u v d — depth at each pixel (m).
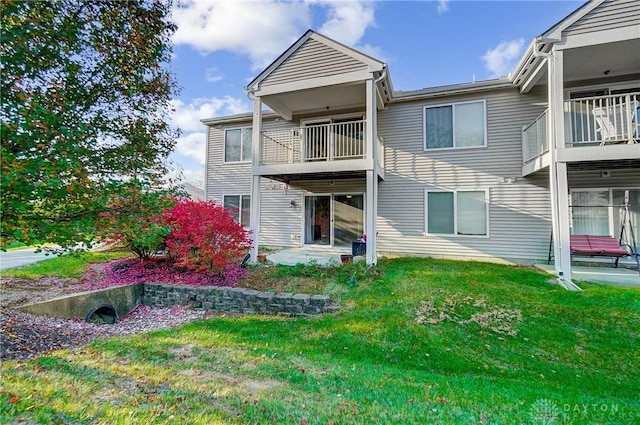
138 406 2.43
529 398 2.96
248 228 12.37
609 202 8.00
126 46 4.89
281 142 11.15
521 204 8.84
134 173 4.88
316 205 11.41
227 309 6.49
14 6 3.39
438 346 4.26
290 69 9.00
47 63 4.07
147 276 7.81
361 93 9.53
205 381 3.06
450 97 9.66
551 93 6.70
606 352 3.95
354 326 4.95
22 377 2.86
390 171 10.28
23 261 9.34
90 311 5.91
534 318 4.81
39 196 3.33
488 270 7.70
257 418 2.39
